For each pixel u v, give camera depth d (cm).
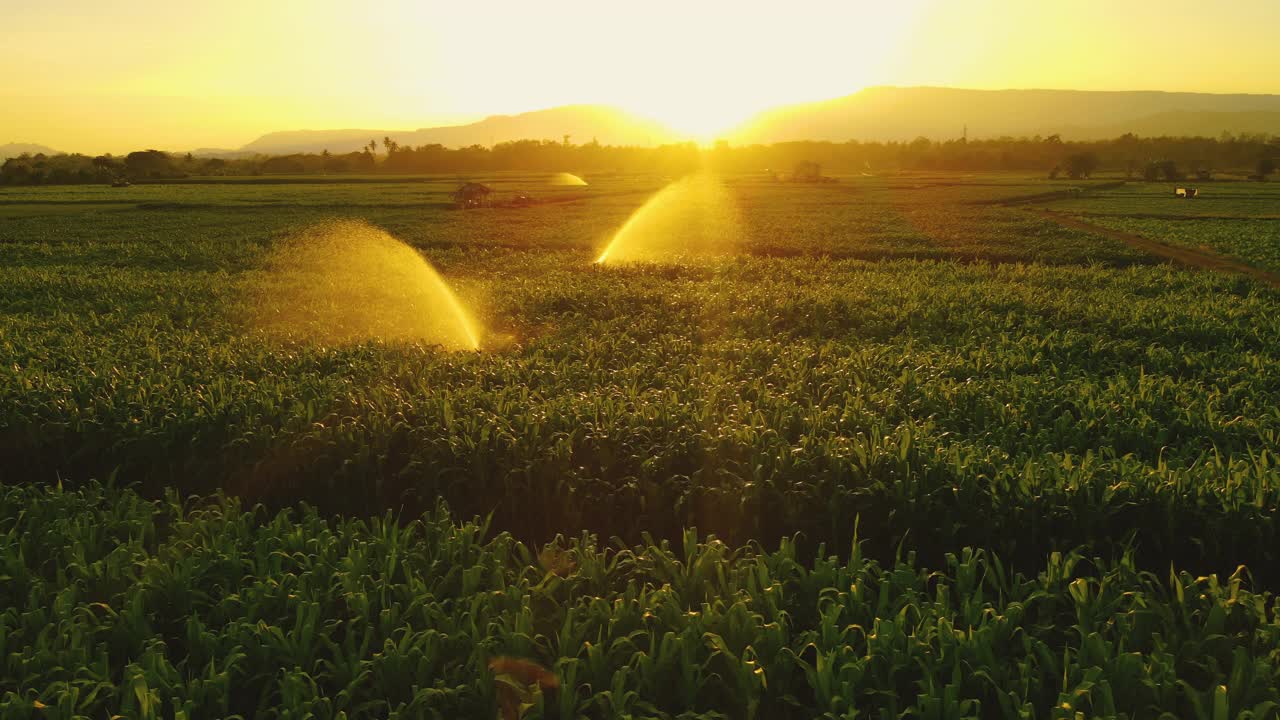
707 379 1470
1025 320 2314
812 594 671
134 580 683
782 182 14975
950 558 687
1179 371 1703
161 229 6325
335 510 1020
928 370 1609
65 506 857
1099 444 1150
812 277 3478
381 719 556
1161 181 14100
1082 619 613
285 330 2206
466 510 977
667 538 910
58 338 1944
